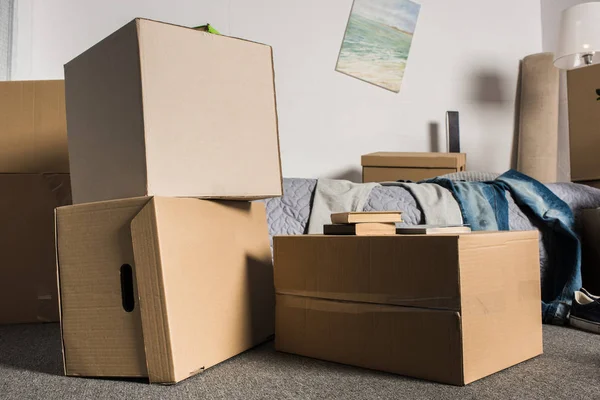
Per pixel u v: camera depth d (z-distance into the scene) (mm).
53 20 2900
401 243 1130
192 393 1040
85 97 1299
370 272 1182
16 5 2619
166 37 1170
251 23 3189
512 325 1187
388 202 1921
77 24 2941
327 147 3303
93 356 1162
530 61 3488
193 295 1162
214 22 3139
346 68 3332
